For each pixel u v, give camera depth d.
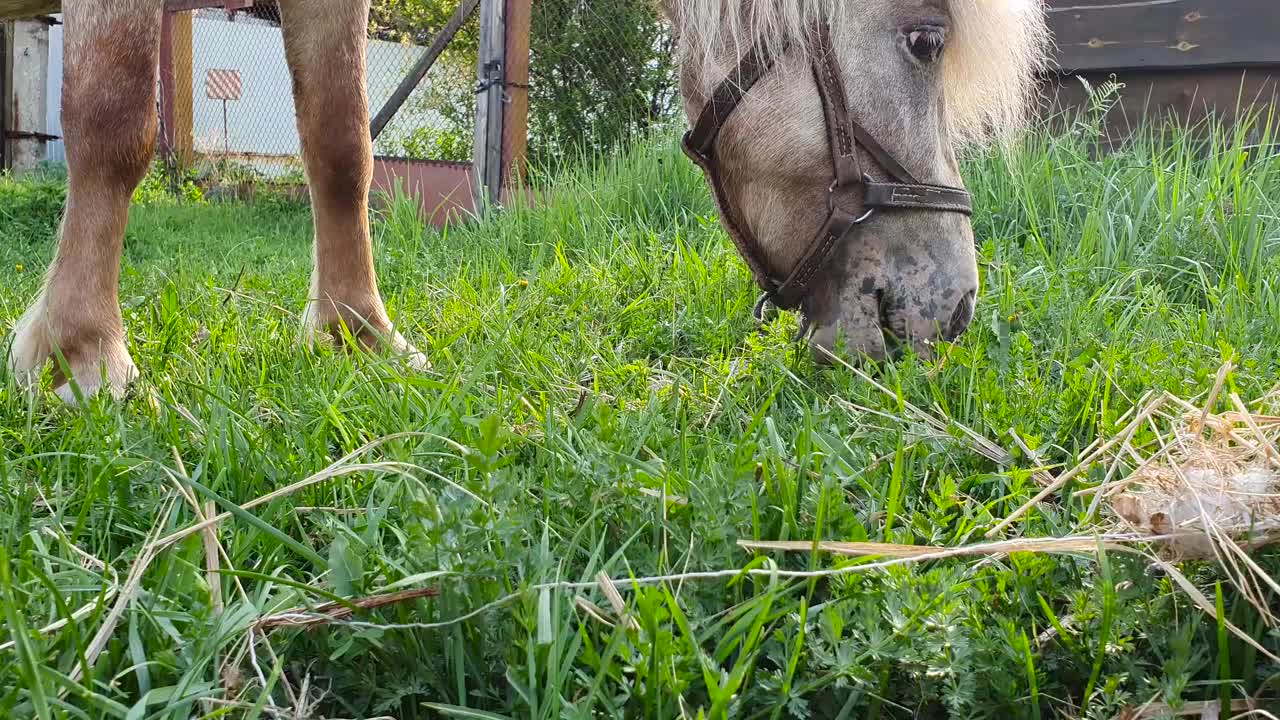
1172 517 1.47
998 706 1.31
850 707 1.31
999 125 2.80
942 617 1.35
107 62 2.55
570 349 2.91
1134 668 1.35
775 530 1.67
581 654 1.34
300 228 7.91
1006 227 4.61
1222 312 3.29
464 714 1.25
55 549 1.68
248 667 1.37
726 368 2.62
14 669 1.22
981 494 1.99
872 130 2.45
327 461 1.88
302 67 2.95
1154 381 2.37
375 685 1.33
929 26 2.44
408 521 1.54
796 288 2.58
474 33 9.51
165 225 7.46
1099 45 6.48
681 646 1.28
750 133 2.54
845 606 1.43
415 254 4.95
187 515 1.75
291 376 2.45
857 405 2.27
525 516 1.55
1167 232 4.19
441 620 1.37
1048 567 1.51
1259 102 6.17
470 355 2.71
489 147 7.04
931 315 2.48
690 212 5.25
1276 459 1.51
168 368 2.66
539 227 5.29
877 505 1.77
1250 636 1.40
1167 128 6.41
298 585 1.40
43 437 2.17
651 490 1.71
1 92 11.71
